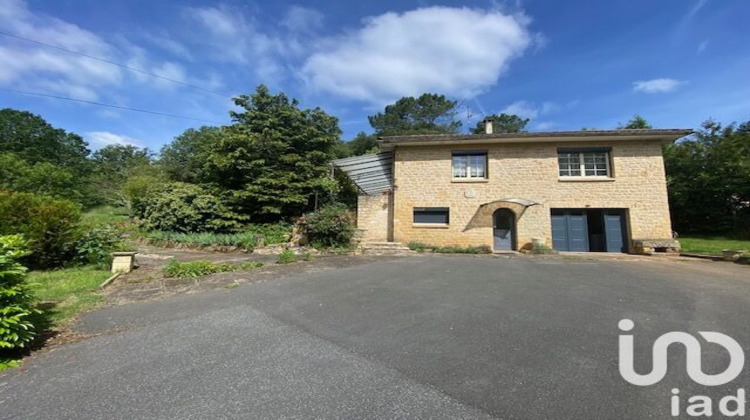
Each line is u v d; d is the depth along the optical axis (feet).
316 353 12.00
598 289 21.50
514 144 48.52
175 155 128.26
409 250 43.62
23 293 12.73
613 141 46.91
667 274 26.96
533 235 46.68
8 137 135.74
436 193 49.42
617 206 45.83
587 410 8.46
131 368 10.93
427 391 9.39
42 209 28.25
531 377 10.16
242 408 8.61
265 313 16.65
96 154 178.91
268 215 50.85
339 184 57.72
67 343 13.10
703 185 60.29
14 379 10.29
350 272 27.17
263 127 52.26
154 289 21.65
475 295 19.95
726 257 35.86
